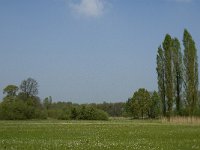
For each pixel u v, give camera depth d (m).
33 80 137.12
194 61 85.12
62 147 26.56
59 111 128.50
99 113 121.00
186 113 84.06
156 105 139.00
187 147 26.77
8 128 52.69
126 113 148.75
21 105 121.81
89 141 31.69
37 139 33.75
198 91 85.12
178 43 87.38
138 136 38.09
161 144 29.00
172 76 86.62
